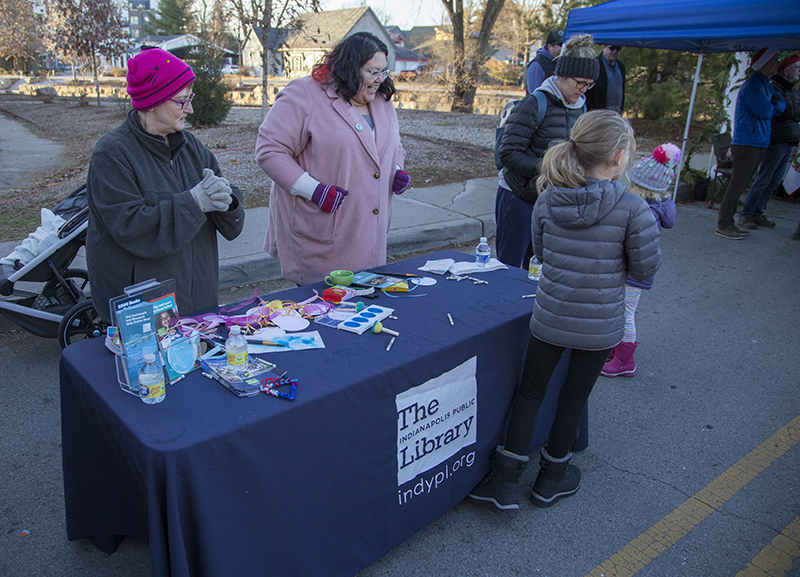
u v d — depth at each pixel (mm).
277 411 1589
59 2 19594
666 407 3273
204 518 1477
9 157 10750
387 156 2852
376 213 2852
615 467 2744
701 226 7059
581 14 6441
